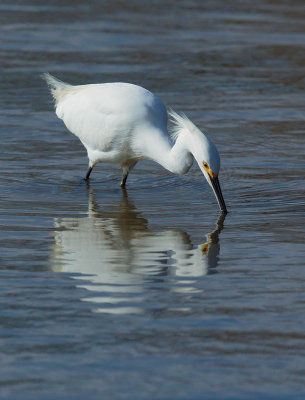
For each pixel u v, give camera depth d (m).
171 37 27.56
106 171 15.63
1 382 7.08
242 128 18.19
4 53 24.14
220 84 22.03
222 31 28.98
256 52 25.95
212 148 12.74
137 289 9.41
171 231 11.95
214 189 12.82
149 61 24.03
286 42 27.55
